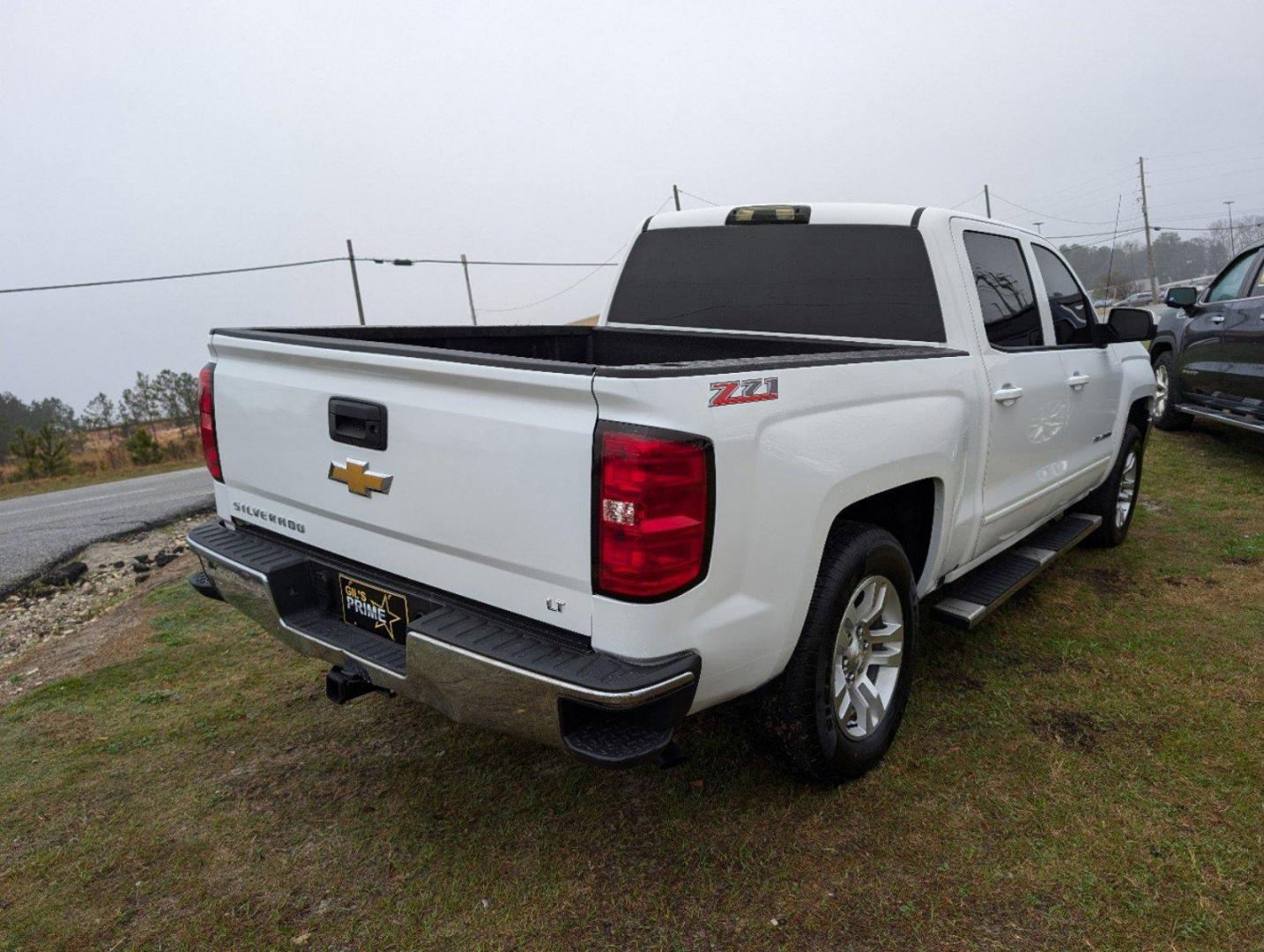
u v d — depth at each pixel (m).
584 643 2.03
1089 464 4.36
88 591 5.93
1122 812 2.54
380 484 2.37
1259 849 2.35
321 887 2.36
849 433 2.41
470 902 2.27
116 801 2.82
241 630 4.46
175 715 3.44
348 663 2.47
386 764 2.98
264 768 3.00
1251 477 6.71
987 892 2.23
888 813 2.58
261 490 2.83
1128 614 4.07
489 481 2.10
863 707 2.72
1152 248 75.06
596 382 1.87
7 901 2.35
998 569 3.74
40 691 3.73
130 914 2.29
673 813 2.62
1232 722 3.03
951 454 2.92
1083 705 3.19
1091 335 4.35
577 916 2.20
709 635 2.05
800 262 3.44
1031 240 3.85
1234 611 4.06
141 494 13.66
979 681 3.41
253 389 2.76
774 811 2.61
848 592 2.52
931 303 3.11
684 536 1.92
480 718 2.14
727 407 2.02
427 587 2.36
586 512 1.93
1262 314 6.50
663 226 3.91
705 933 2.13
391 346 2.29
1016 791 2.66
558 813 2.65
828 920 2.15
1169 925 2.09
